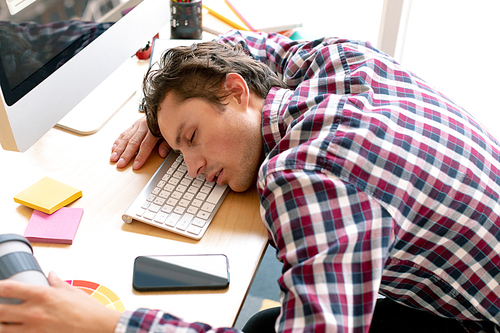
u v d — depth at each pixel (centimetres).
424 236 69
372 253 59
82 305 56
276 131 78
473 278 70
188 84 77
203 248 70
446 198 68
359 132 65
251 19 130
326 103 70
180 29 119
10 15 69
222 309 62
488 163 74
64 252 69
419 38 171
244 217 76
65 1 79
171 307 62
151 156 88
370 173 63
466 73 173
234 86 78
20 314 54
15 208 75
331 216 59
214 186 81
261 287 146
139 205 75
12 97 72
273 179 63
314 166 63
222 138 75
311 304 54
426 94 81
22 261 57
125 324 55
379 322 82
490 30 168
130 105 100
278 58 105
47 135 91
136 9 98
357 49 88
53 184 78
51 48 78
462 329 80
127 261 68
